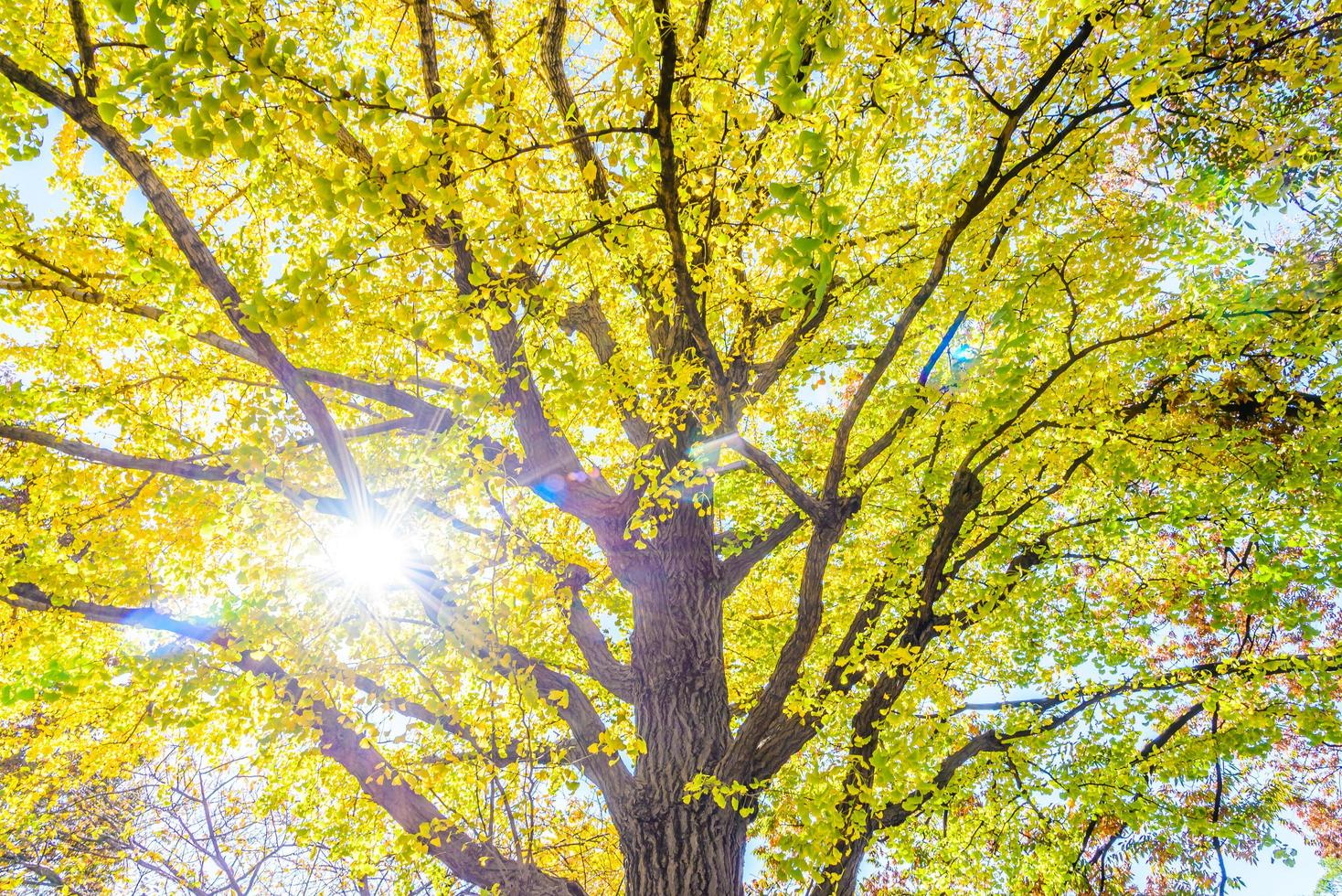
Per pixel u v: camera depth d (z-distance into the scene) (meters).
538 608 5.10
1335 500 5.77
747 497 7.58
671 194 3.27
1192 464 5.87
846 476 6.11
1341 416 5.64
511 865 4.25
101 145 3.42
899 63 3.48
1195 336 5.32
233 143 2.83
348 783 5.02
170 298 4.28
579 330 6.07
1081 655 6.66
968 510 5.34
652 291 5.04
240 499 4.32
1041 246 4.75
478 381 4.00
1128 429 5.54
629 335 6.74
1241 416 6.29
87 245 4.82
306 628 4.23
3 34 3.26
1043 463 6.00
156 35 2.53
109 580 4.64
